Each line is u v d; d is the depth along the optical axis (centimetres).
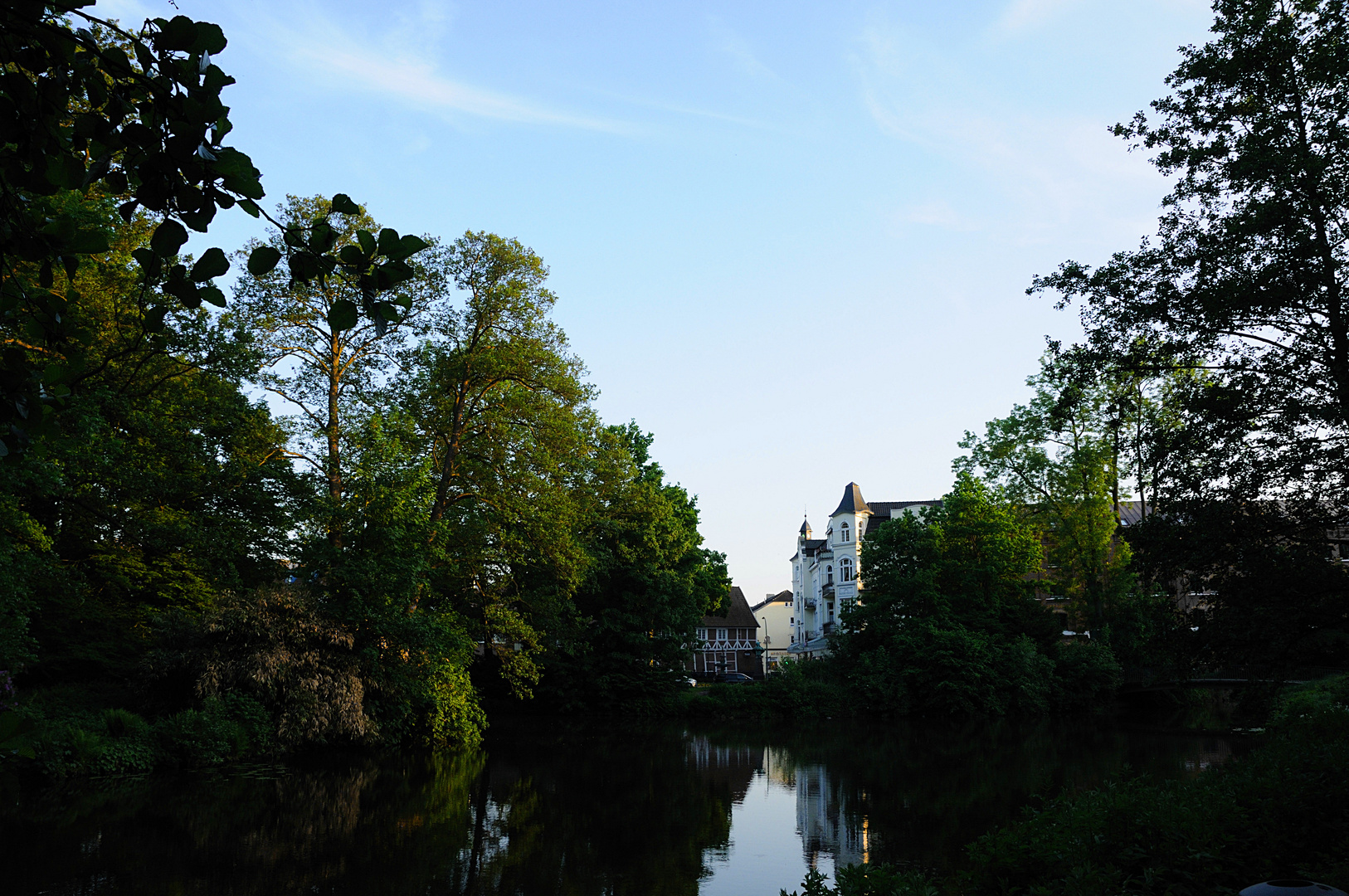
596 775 2602
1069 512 4978
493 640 3762
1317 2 1567
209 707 2483
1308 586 1503
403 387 3381
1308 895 516
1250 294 1532
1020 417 4978
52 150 301
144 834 1616
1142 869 915
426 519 2975
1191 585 1681
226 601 2625
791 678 4997
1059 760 2808
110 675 2812
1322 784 1145
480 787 2308
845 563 8231
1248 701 1794
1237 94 1669
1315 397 1535
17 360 333
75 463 2336
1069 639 6291
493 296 3269
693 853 1595
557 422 3256
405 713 2967
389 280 307
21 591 1894
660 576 4916
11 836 1565
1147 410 2094
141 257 289
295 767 2519
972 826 1795
